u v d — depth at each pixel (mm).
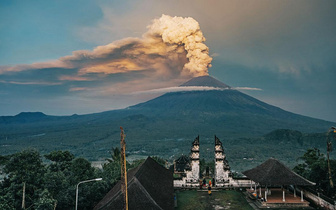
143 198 24406
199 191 38312
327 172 35906
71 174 36625
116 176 40594
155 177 31438
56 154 44531
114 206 23781
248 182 38969
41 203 26562
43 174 32344
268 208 31250
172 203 26422
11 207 25891
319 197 30891
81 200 32250
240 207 31969
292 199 32969
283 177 32000
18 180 30172
